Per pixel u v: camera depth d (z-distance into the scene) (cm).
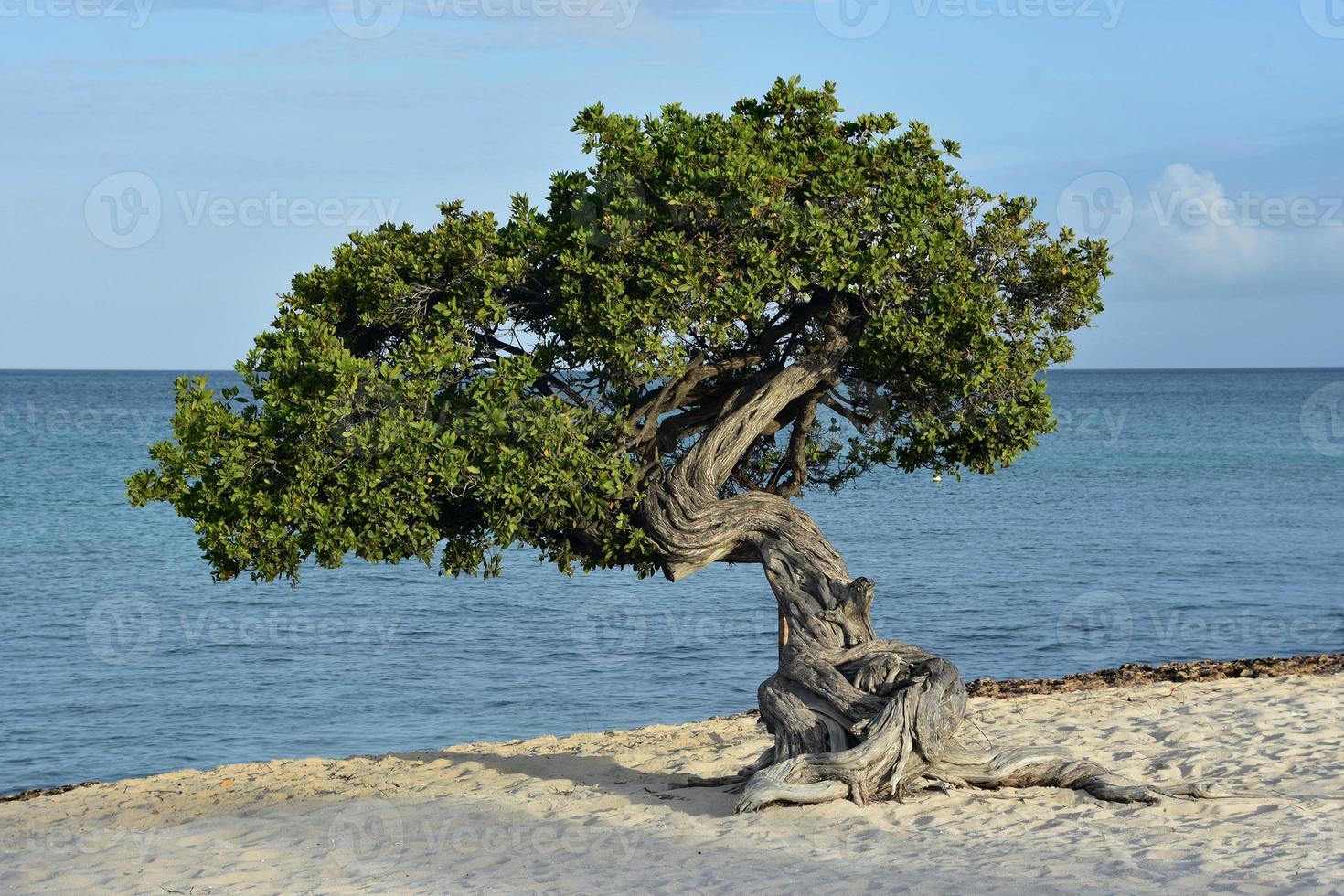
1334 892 1060
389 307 1603
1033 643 3616
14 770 2566
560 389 1630
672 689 3134
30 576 4991
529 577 5038
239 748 2708
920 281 1581
